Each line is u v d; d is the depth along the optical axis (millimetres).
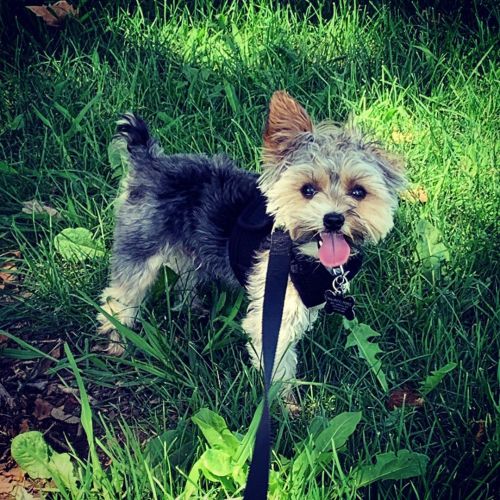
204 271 1074
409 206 1222
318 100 1396
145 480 842
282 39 1540
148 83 1423
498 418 902
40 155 1306
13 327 1084
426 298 1079
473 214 1217
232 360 1027
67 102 1392
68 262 1160
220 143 1313
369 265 1146
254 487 706
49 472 847
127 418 974
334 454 827
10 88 1442
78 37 1554
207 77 1445
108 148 1250
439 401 981
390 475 848
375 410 964
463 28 1649
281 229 916
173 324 1057
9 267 1163
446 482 877
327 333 1057
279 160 926
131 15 1645
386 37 1584
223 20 1591
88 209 1203
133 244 1031
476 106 1434
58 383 1014
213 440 845
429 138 1355
